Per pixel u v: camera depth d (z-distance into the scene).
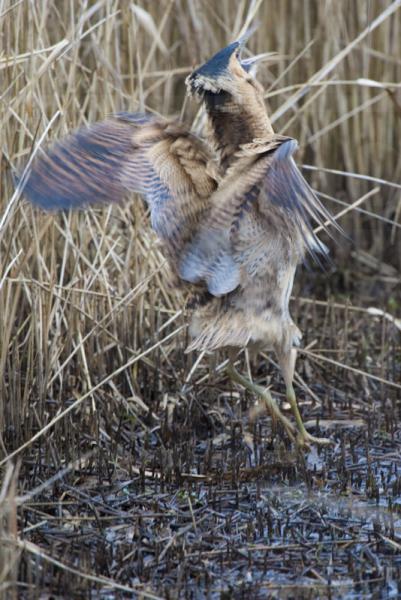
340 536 8.86
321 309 15.05
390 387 12.23
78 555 8.37
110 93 12.62
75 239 12.33
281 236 8.84
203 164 8.35
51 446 10.22
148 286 12.57
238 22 14.12
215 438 11.03
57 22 13.71
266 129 9.25
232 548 8.48
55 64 12.49
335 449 10.65
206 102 9.23
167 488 9.77
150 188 8.19
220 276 8.78
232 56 9.31
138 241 12.55
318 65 16.62
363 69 16.44
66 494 9.53
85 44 14.89
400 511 9.30
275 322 9.30
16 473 8.34
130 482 9.82
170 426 11.19
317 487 9.82
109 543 8.64
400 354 13.27
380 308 15.04
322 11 16.33
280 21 16.50
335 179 17.05
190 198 8.34
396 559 8.47
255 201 8.40
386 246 16.91
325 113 16.70
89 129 8.30
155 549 8.50
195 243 8.52
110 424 10.97
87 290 11.55
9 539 7.81
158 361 12.05
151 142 8.28
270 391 12.20
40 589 7.84
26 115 11.18
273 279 9.08
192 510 9.18
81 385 11.66
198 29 16.00
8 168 10.71
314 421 11.45
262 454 10.37
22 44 11.76
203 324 9.16
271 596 7.86
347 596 7.91
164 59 16.50
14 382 10.45
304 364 12.81
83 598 7.75
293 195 7.75
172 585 8.00
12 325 11.12
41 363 10.67
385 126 16.67
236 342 9.09
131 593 7.86
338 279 16.36
